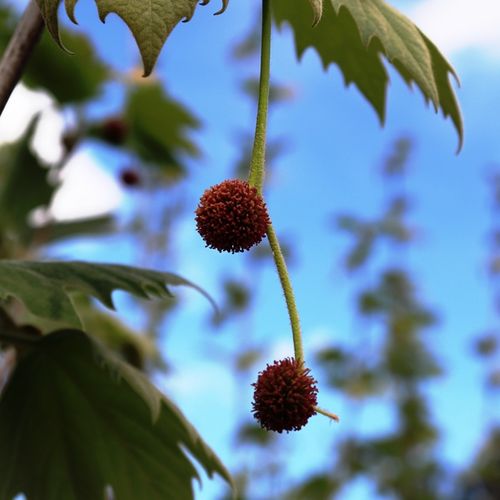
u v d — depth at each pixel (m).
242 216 0.27
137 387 0.37
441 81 0.33
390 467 1.45
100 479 0.40
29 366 0.38
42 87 0.65
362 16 0.30
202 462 0.39
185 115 0.69
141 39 0.24
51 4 0.25
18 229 0.67
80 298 0.66
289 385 0.26
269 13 0.28
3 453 0.38
